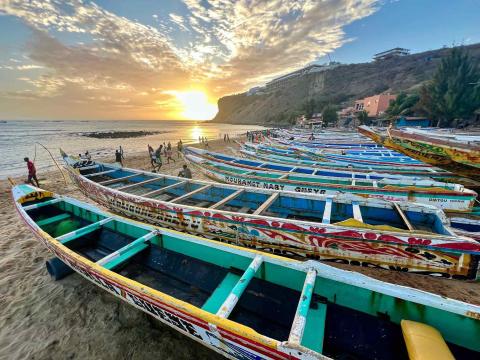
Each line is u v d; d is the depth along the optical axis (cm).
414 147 683
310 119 6762
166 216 546
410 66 7906
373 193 655
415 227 444
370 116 4847
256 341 189
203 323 220
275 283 302
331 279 263
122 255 359
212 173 950
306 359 168
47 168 1733
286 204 565
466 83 3119
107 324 346
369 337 242
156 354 301
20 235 637
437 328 220
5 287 429
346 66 11025
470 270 325
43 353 306
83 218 531
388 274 441
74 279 443
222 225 473
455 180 796
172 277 369
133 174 850
